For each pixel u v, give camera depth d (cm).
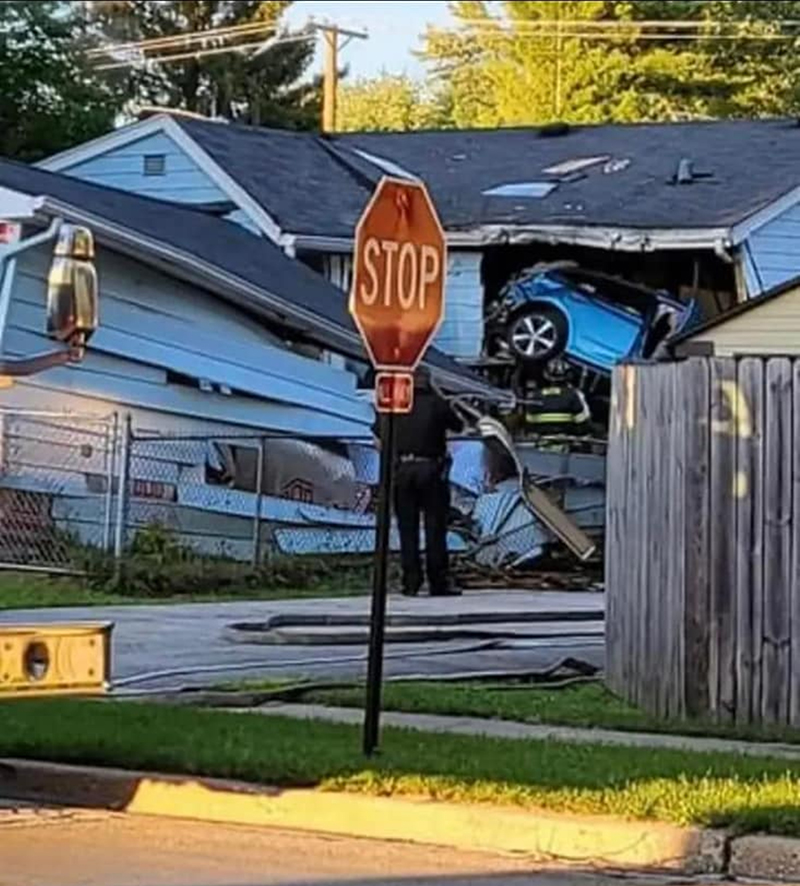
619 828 837
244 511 2220
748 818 828
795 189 2791
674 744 1053
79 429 2036
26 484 1981
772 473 1123
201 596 1938
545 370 2770
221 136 3106
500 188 3038
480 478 2422
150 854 837
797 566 1114
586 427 2681
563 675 1374
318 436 2328
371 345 968
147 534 2039
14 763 972
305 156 3181
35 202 1192
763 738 1086
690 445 1155
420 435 1997
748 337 1955
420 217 985
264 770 932
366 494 2361
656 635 1197
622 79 5338
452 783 899
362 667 1412
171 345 2211
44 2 3816
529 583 2266
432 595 2033
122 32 6819
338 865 820
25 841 859
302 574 2092
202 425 2248
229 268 2294
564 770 936
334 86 4831
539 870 820
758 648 1127
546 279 2772
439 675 1384
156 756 961
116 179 3083
